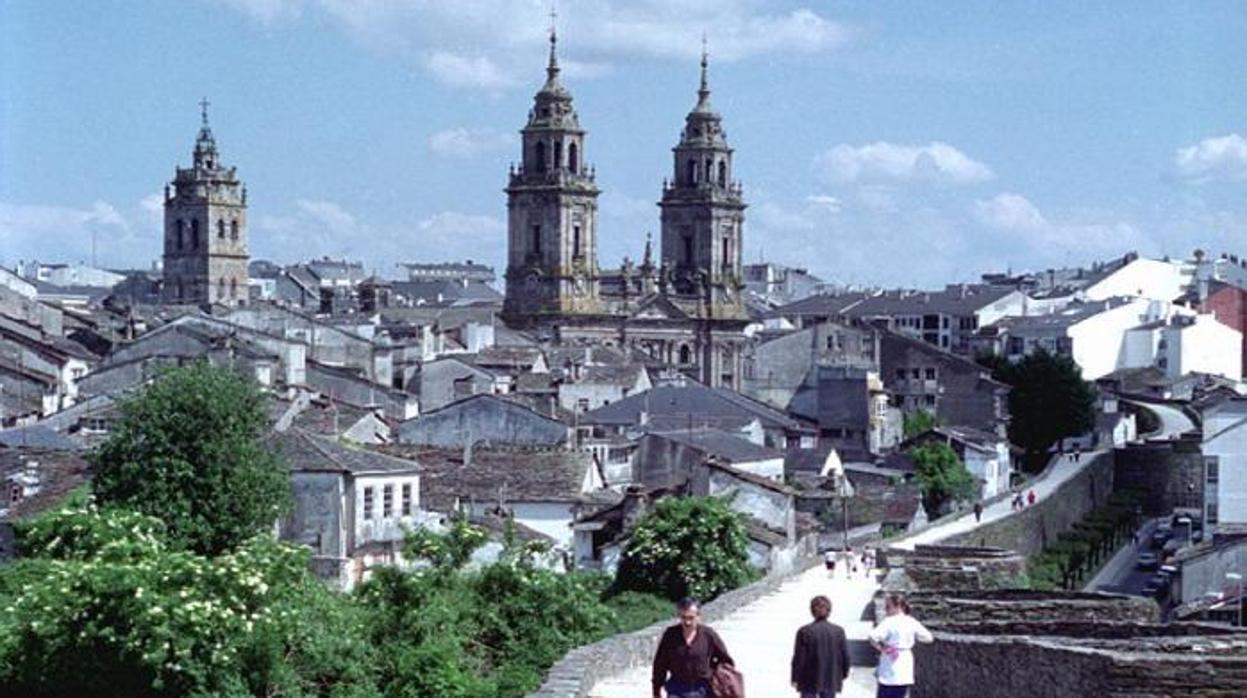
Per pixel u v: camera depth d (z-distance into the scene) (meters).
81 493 88.94
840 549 122.94
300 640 57.62
